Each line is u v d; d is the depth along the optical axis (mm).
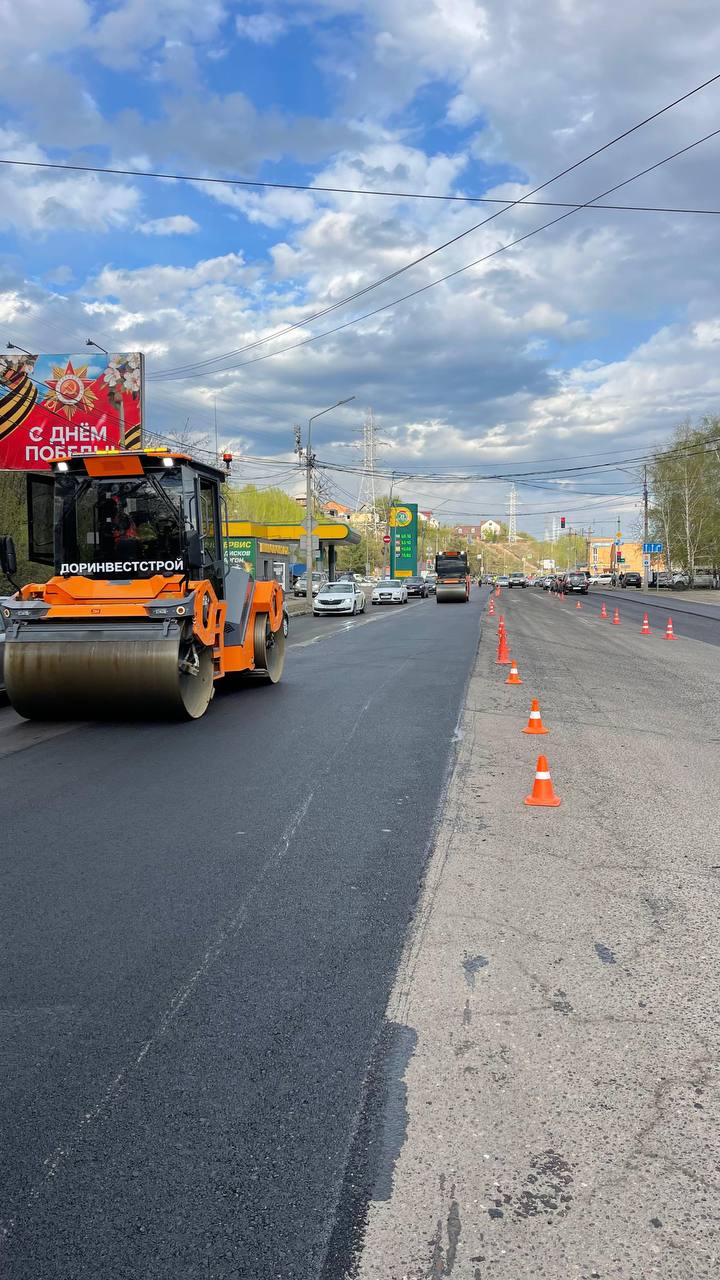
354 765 8219
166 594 10484
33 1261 2332
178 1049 3363
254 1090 3094
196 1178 2641
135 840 5969
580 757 8672
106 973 4000
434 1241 2395
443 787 7387
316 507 84000
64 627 10219
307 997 3770
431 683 14062
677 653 19844
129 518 10930
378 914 4684
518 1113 2957
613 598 59562
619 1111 2967
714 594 67875
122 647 9945
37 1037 3457
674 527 85625
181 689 10164
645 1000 3734
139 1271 2299
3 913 4699
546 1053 3324
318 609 37625
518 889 5055
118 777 7777
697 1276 2275
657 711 11633
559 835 6102
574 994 3789
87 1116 2951
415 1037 3438
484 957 4156
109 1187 2605
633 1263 2318
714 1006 3682
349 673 15578
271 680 13984
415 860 5547
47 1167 2695
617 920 4605
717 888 5082
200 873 5312
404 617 35594
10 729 10242
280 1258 2338
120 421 28188
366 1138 2822
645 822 6438
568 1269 2299
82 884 5133
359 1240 2396
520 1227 2443
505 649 17078
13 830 6207
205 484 11914
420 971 4012
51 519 11016
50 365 28172
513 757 8633
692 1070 3211
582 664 17219
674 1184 2613
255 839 5984
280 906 4789
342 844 5871
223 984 3891
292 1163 2705
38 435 28188
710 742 9570
